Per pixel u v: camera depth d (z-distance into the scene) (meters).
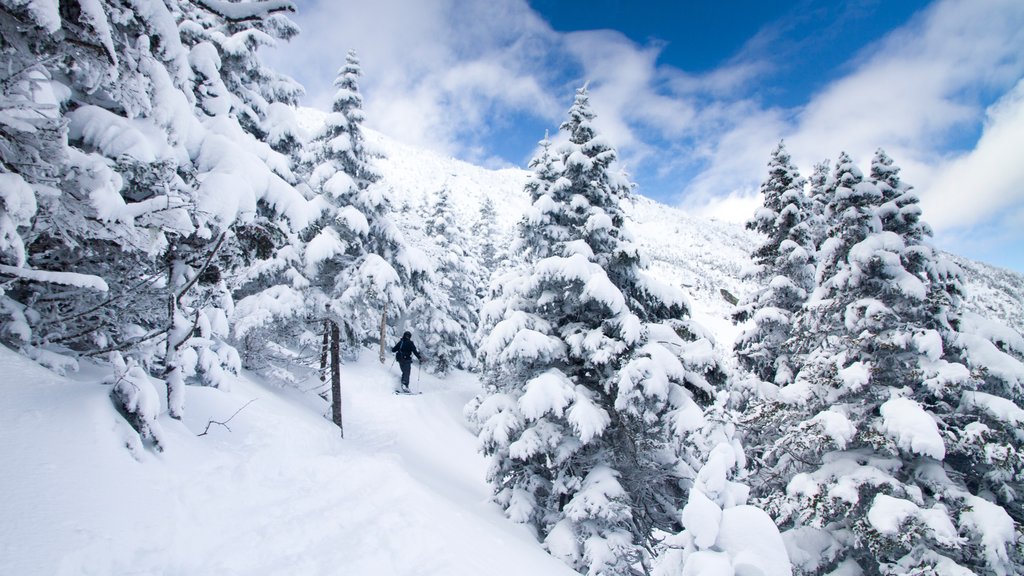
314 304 14.77
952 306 9.78
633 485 9.96
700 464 10.21
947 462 8.69
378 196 15.99
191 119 4.90
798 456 9.01
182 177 4.91
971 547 7.02
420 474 9.68
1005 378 8.27
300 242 14.05
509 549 6.43
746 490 4.50
